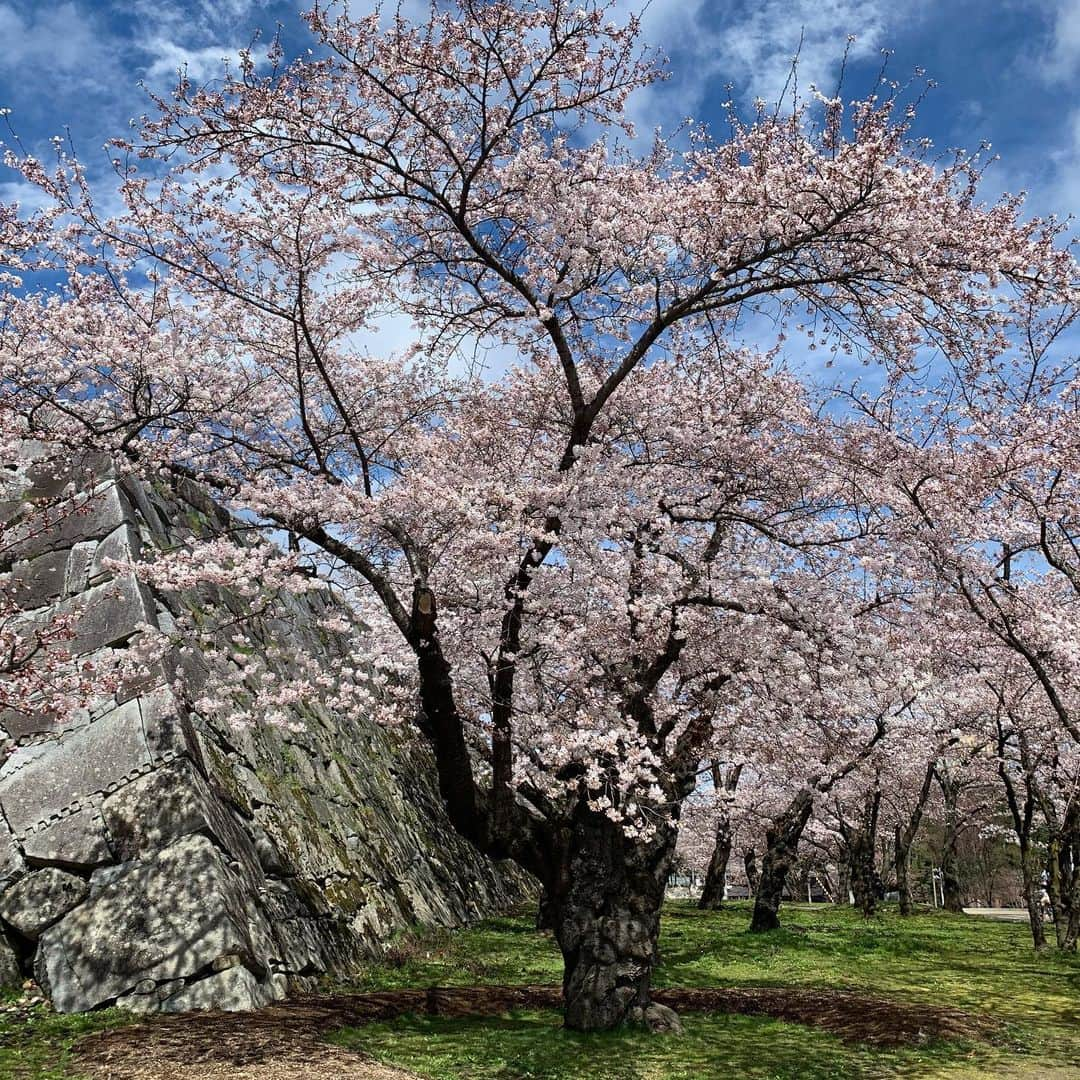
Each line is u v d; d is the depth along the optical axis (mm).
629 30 8664
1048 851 18547
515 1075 7727
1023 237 8266
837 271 9109
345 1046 8211
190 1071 7234
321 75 8719
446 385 12039
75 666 9555
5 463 12531
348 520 8930
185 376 9609
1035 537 12266
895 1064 8539
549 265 10109
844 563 11758
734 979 13789
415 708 10266
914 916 27203
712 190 8828
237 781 12219
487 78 8836
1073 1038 9812
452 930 17688
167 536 13109
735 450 11398
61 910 9859
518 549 9477
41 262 9945
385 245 10352
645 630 10062
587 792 9391
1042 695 17156
